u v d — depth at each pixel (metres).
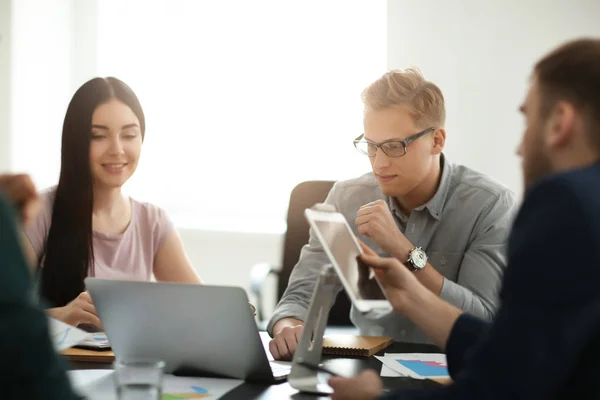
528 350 0.92
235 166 4.51
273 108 4.42
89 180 2.26
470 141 3.83
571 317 0.91
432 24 3.85
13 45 4.02
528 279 0.94
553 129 1.06
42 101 4.29
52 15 4.33
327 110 4.33
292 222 2.71
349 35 4.25
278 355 1.68
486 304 2.07
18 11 4.05
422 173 2.08
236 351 1.42
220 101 4.49
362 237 2.33
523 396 0.91
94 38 4.52
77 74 4.55
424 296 1.42
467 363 1.00
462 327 1.34
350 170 4.32
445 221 2.23
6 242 0.83
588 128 1.04
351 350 1.71
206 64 4.49
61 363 0.87
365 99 2.10
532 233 0.95
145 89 4.55
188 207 4.59
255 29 4.41
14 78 4.04
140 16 4.53
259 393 1.35
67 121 2.26
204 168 4.55
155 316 1.44
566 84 1.05
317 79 4.33
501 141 3.79
